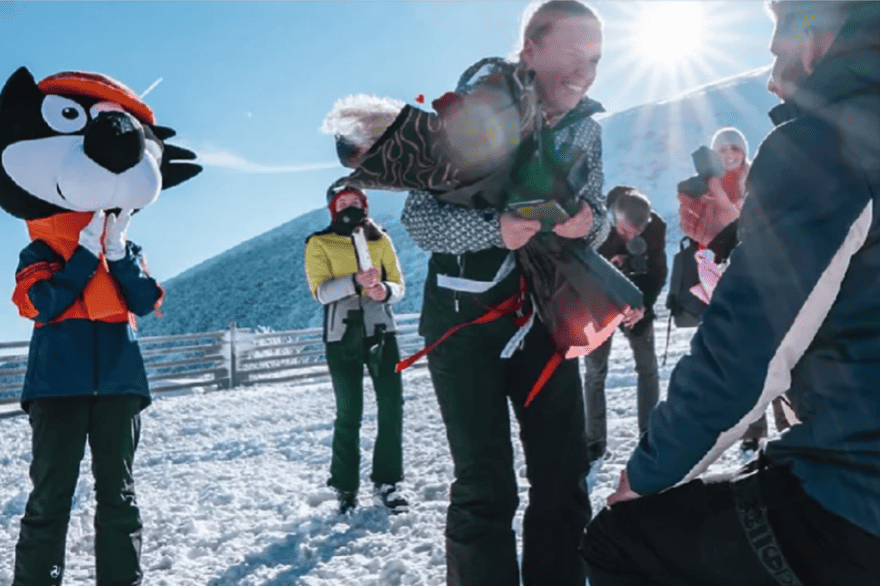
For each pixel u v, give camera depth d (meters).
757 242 1.33
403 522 4.24
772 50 1.52
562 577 2.50
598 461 5.10
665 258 5.30
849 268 1.32
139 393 3.04
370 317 4.44
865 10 1.32
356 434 4.54
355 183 2.24
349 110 2.14
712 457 1.43
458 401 2.50
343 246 4.49
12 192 2.92
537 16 2.37
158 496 5.72
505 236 2.26
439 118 2.10
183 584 3.67
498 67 2.28
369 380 12.71
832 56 1.34
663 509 1.54
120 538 2.99
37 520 2.87
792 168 1.31
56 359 2.88
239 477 6.14
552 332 2.39
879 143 1.26
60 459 2.88
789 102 1.45
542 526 2.53
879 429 1.29
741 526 1.42
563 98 2.39
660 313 20.14
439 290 2.52
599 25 2.36
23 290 2.87
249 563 3.91
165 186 3.54
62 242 2.99
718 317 1.37
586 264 2.33
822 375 1.35
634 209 5.06
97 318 2.95
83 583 3.81
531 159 2.23
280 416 9.80
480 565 2.43
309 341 15.66
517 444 5.80
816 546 1.35
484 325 2.45
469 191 2.25
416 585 3.23
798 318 1.29
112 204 2.98
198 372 14.00
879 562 1.29
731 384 1.35
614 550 1.61
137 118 3.28
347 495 4.52
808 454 1.39
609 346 5.06
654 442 1.49
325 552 3.93
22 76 2.92
